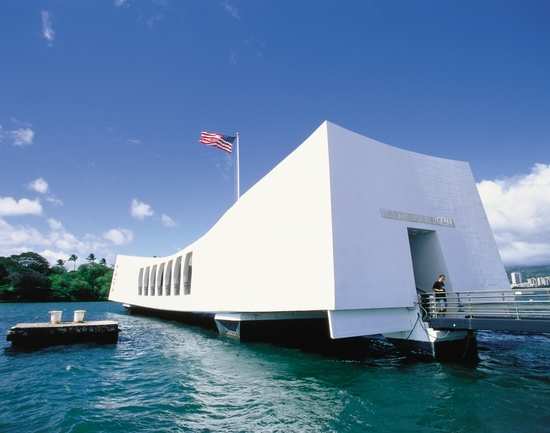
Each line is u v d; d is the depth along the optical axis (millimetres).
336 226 12586
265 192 17312
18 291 83375
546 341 16625
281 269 15250
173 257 30781
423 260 16422
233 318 19438
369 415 7645
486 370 11227
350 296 12273
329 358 13875
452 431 6781
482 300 16047
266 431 6953
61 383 10609
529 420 7203
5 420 7625
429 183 16578
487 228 17766
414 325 13500
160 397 9180
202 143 24266
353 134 14281
